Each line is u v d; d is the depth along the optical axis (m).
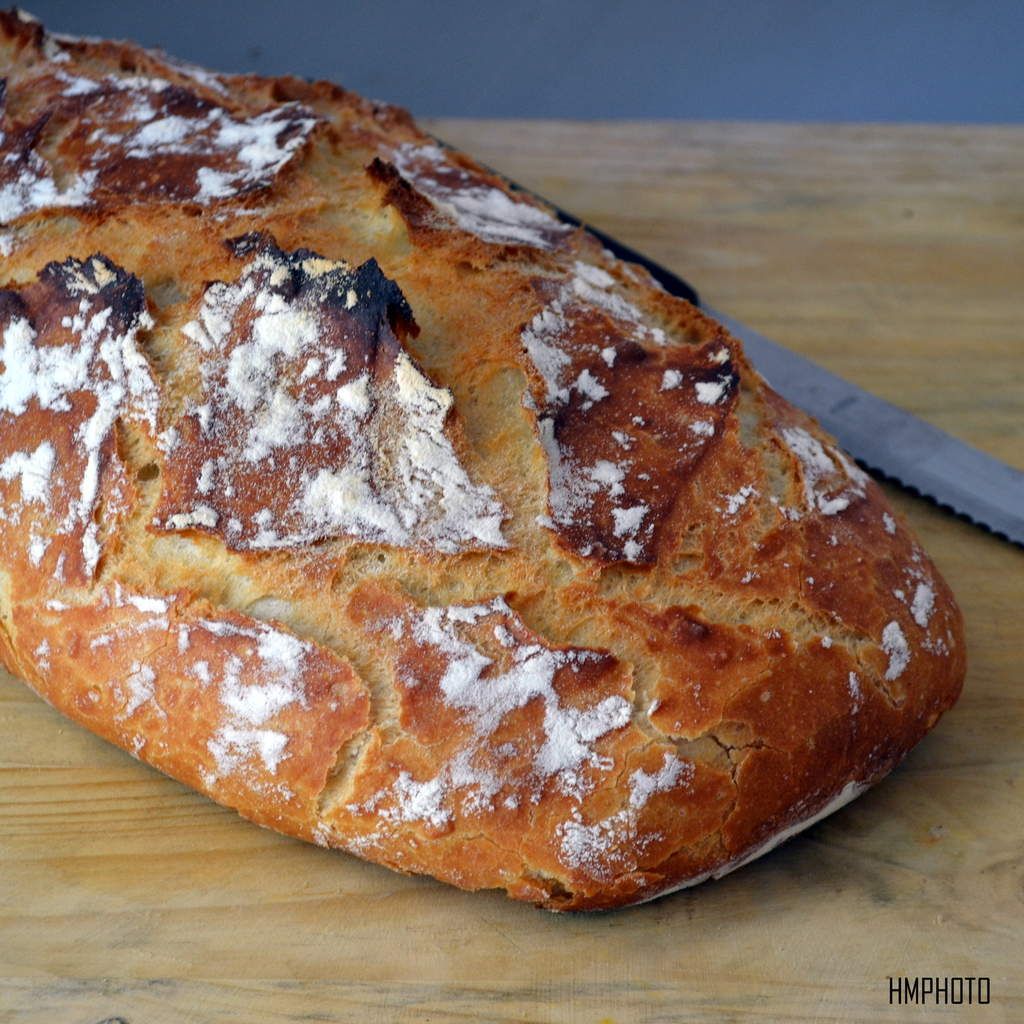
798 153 0.70
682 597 0.40
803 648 0.41
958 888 0.41
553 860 0.39
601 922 0.40
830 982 0.40
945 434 0.52
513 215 0.48
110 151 0.46
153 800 0.42
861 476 0.45
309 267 0.42
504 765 0.39
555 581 0.40
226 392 0.41
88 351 0.42
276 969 0.40
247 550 0.40
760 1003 0.39
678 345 0.44
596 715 0.39
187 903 0.41
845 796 0.42
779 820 0.40
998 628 0.48
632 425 0.42
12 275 0.44
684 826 0.39
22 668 0.43
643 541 0.40
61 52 0.49
